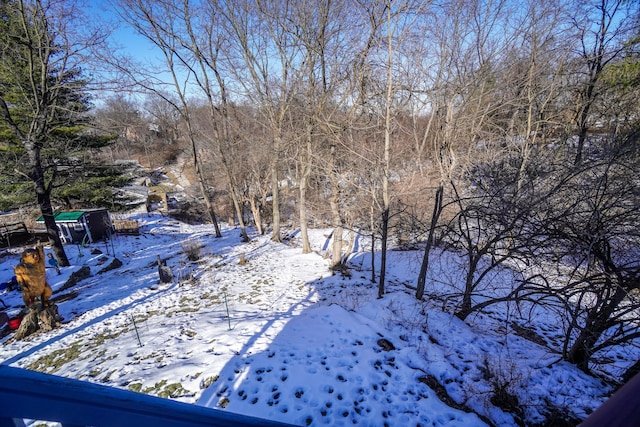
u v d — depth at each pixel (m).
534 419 4.36
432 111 9.50
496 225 7.29
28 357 6.85
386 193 8.87
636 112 9.95
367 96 9.83
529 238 5.92
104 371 5.58
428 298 9.48
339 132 10.23
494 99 10.70
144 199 32.19
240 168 21.30
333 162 11.52
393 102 9.20
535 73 11.06
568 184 5.90
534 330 8.21
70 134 18.50
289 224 27.16
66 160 16.36
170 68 18.66
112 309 9.39
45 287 8.22
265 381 4.84
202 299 9.73
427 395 4.71
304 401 4.47
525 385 4.96
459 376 5.29
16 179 16.34
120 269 14.05
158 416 0.80
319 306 8.72
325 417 4.21
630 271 4.64
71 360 6.39
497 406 4.59
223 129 21.12
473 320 8.03
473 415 4.34
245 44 14.79
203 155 36.00
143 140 50.41
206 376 4.95
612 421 0.63
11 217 23.23
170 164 51.62
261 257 14.91
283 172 22.39
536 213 6.02
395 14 8.28
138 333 7.32
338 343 6.10
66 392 0.73
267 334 6.55
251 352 5.70
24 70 13.86
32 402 0.69
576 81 12.98
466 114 9.66
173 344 6.43
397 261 14.20
